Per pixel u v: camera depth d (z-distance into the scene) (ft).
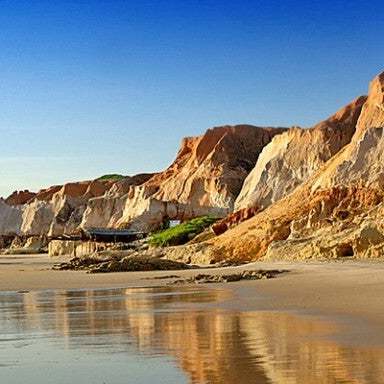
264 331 55.52
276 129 497.87
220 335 54.34
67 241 409.08
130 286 134.62
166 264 203.72
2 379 39.65
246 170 458.91
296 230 211.61
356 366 39.04
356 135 273.95
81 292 121.60
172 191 463.83
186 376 38.32
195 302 89.86
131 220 439.22
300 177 347.77
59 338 56.54
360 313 64.64
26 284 151.43
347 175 235.40
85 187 623.36
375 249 161.68
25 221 622.13
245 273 145.59
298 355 43.32
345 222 189.67
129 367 41.86
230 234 243.19
